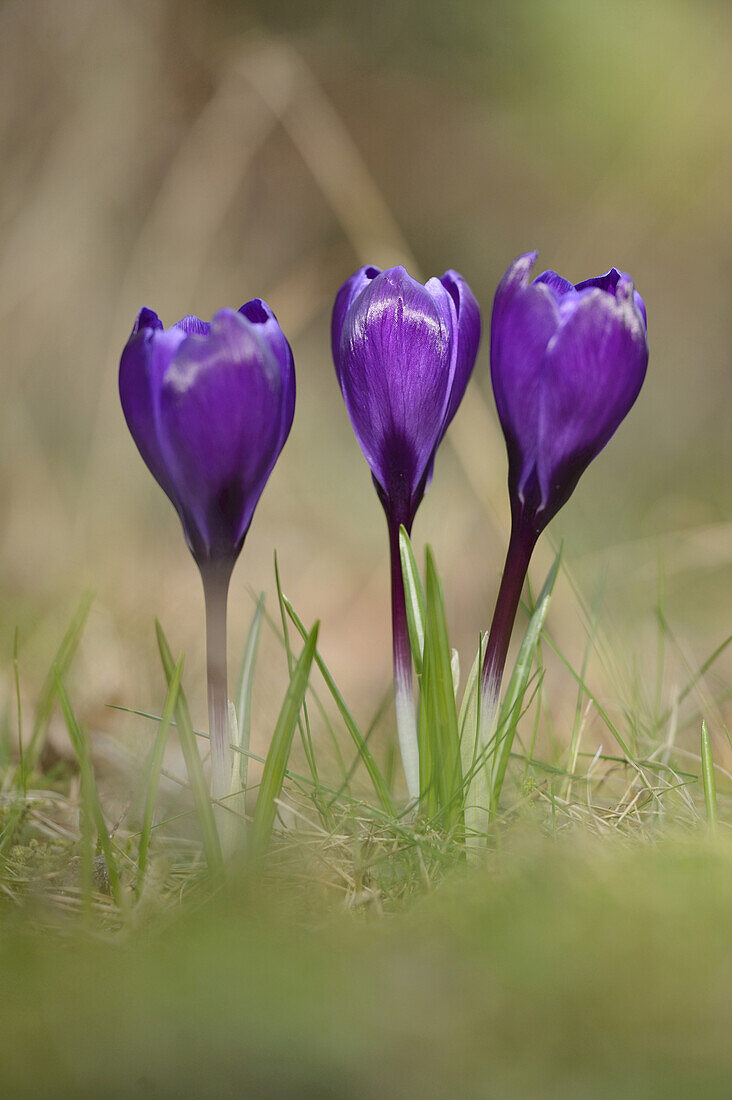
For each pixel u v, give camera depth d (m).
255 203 3.28
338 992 1.18
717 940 1.19
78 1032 1.17
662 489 2.67
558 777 1.31
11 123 2.61
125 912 1.22
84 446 2.52
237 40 3.03
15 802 1.29
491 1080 1.17
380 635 1.89
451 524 2.24
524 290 1.23
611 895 1.20
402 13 3.40
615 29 3.04
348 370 1.25
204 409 1.22
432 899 1.22
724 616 1.85
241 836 1.24
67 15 2.69
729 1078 1.16
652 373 3.37
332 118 2.56
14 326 2.40
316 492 2.53
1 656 1.50
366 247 2.34
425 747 1.26
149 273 2.59
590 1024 1.17
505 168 3.42
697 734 1.39
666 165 3.16
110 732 1.38
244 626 1.81
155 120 2.90
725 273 3.33
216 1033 1.17
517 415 1.23
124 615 1.69
